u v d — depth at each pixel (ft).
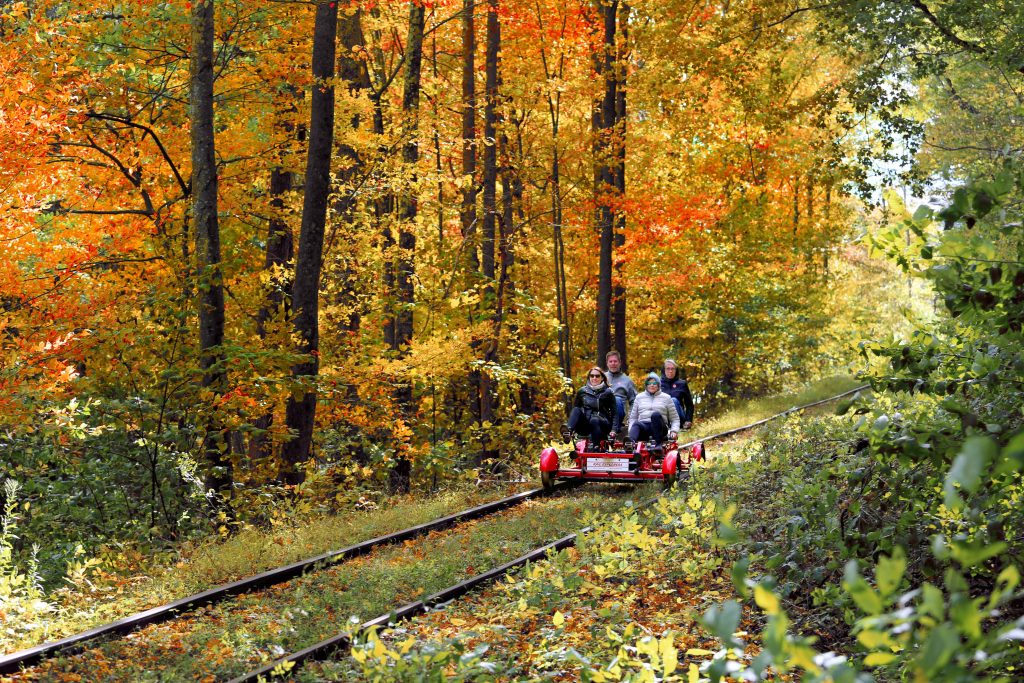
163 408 40.73
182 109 54.85
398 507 45.29
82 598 29.91
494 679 18.70
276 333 48.14
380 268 61.26
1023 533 16.53
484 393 66.74
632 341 99.86
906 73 67.67
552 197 74.59
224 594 28.48
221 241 55.47
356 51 60.49
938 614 5.70
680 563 28.96
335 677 20.16
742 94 71.00
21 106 33.47
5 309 40.09
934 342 17.04
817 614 22.99
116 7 51.06
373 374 53.21
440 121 64.23
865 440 17.10
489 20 66.39
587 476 49.62
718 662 9.01
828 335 121.60
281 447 48.62
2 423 34.22
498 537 36.76
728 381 118.01
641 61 79.46
